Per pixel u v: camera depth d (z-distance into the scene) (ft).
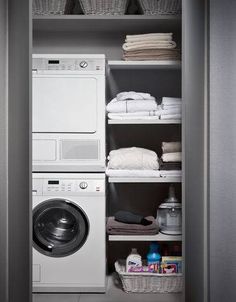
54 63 9.68
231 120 8.78
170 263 9.51
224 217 8.82
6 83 8.02
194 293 8.33
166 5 9.71
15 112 7.92
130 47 9.82
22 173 7.79
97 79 9.66
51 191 9.59
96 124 9.66
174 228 9.64
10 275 7.97
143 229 9.52
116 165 9.63
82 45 11.09
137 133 11.14
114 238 9.49
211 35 8.75
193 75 8.32
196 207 8.46
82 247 9.59
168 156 9.73
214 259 8.82
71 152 9.68
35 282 9.59
